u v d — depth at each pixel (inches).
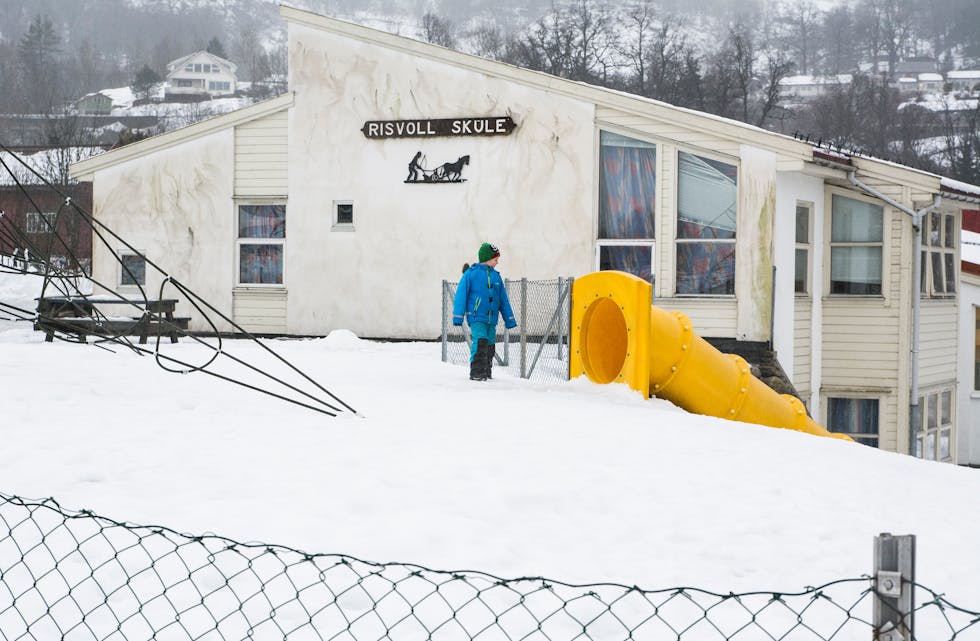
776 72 2994.6
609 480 305.7
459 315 528.7
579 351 542.6
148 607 194.1
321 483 286.4
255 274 858.1
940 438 852.6
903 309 753.6
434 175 802.2
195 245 866.8
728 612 214.5
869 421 772.0
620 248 755.4
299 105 837.8
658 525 269.0
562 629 196.5
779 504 294.4
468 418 395.2
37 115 3659.0
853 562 252.8
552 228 770.2
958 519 301.9
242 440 339.0
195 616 190.7
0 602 194.5
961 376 942.4
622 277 515.8
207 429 355.3
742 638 199.5
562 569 232.5
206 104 5270.7
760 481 318.7
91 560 215.2
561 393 499.8
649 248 746.8
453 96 794.8
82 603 194.9
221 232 860.0
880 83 3366.1
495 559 233.9
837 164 721.6
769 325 702.5
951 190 780.0
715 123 714.8
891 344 759.1
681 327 533.0
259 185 850.8
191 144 864.3
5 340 663.1
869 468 360.8
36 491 271.1
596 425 392.8
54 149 1721.2
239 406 400.5
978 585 245.6
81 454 309.9
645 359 506.0
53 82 4284.0
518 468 312.3
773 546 260.1
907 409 757.9
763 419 568.1
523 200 777.6
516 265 781.3
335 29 823.1
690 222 733.3
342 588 206.2
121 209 882.1
